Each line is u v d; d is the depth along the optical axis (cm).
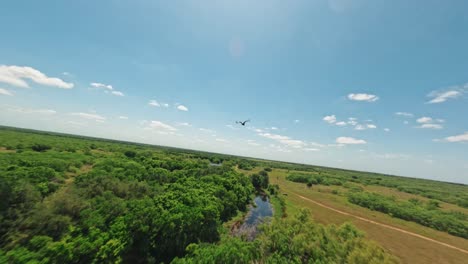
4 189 2956
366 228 5356
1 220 2706
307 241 3466
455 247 4656
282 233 3591
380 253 3372
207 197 4556
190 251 3073
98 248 2641
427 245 4644
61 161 6806
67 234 2744
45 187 4162
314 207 6912
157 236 3250
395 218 6500
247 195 6938
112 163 7456
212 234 3919
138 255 3055
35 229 2741
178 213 3497
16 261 2220
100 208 3362
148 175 6662
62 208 3162
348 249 3431
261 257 3197
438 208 7962
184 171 8100
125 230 2955
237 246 3138
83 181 4600
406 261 3859
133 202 3681
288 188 10050
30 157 7000
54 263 2330
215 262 2809
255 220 5412
